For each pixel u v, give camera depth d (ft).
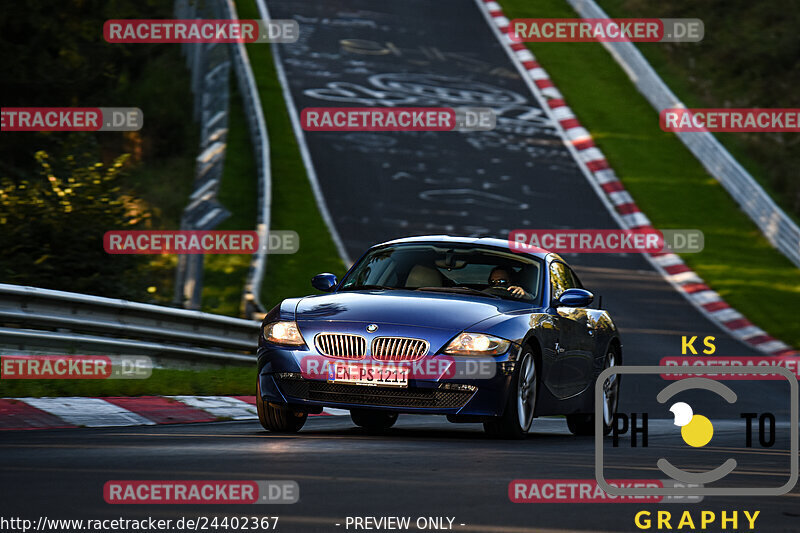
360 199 362.74
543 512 53.52
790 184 450.30
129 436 85.66
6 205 197.67
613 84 525.34
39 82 330.34
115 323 153.89
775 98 552.82
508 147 436.35
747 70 576.20
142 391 120.98
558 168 422.41
